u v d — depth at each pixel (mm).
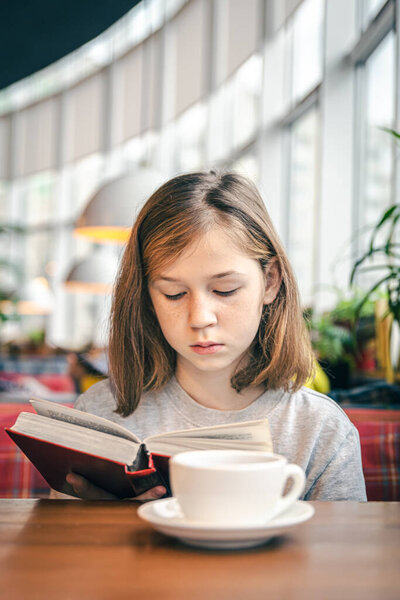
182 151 7508
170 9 7715
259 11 5555
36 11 5375
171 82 7676
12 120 11891
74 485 844
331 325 2635
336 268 3889
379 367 2438
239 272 871
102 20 5461
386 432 1503
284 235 5309
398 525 630
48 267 10984
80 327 10320
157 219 912
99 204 3088
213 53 6582
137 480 803
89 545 565
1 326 6086
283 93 5371
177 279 875
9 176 11820
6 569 504
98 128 9867
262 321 995
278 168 5320
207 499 550
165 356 1034
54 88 11047
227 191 922
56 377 5672
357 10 3967
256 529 530
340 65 3971
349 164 3947
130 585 474
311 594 459
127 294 994
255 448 703
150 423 1034
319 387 1989
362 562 524
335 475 982
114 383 1053
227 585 475
